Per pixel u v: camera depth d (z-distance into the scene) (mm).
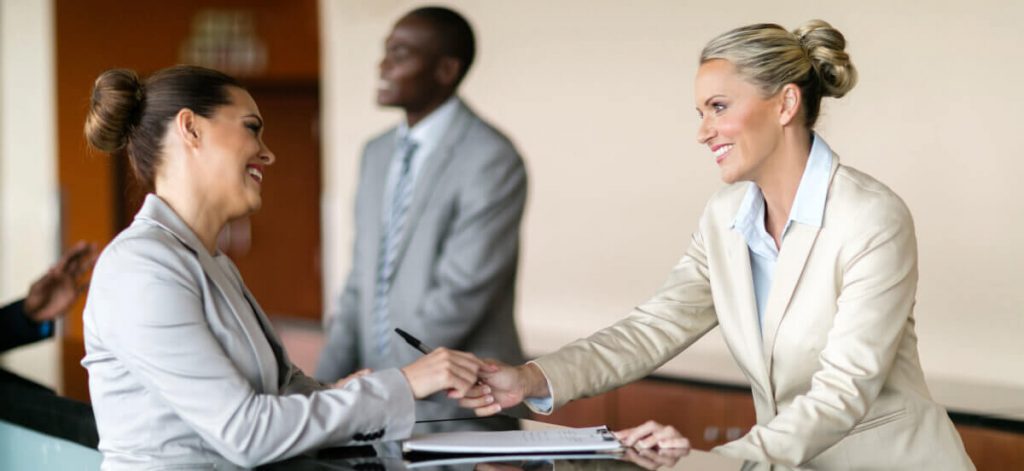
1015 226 3848
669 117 4836
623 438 1971
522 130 5367
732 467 1792
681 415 4043
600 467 1781
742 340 2160
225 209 1974
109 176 7719
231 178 1948
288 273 8359
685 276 2340
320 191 8336
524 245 5395
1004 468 3305
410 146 3994
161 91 1928
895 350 1983
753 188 2168
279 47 8062
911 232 2018
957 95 3965
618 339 2254
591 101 5098
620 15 4969
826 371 1959
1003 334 3895
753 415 3840
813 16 4324
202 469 1828
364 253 4086
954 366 4012
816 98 2066
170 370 1773
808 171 2061
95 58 7688
